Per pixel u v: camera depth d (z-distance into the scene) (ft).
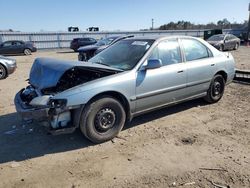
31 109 13.55
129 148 14.14
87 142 14.84
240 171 11.87
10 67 35.70
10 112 20.07
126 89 14.85
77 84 14.66
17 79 35.12
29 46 89.40
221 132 15.98
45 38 125.80
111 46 18.90
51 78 13.99
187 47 18.52
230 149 13.85
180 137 15.37
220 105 20.95
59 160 13.10
